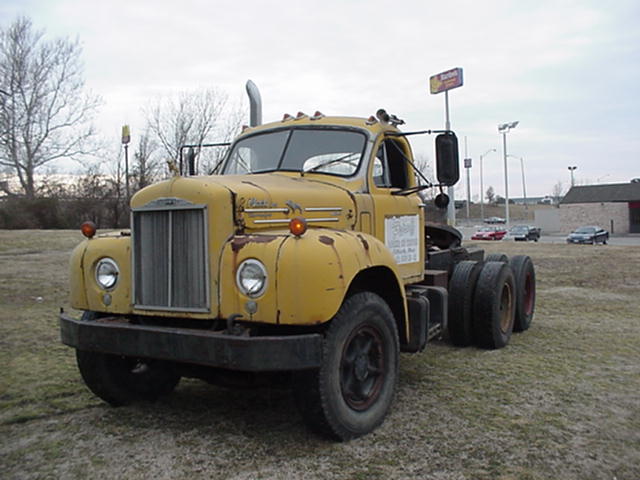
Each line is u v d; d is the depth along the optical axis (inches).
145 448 148.9
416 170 227.8
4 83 1192.2
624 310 358.9
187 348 140.1
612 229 2239.2
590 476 134.3
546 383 204.1
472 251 296.8
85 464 139.9
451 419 168.4
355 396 157.9
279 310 137.7
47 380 205.9
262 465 138.5
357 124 205.0
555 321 324.8
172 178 154.2
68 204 1215.6
